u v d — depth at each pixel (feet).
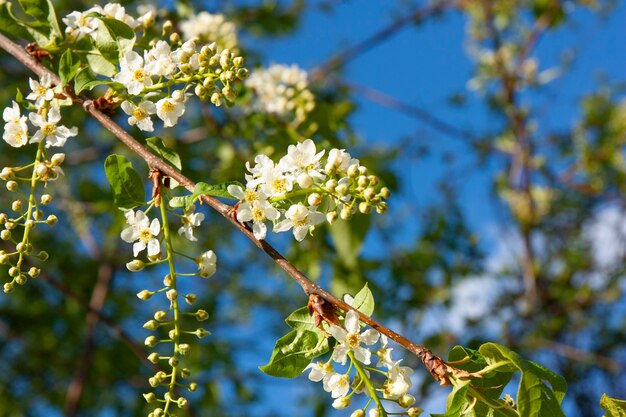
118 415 28.96
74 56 9.42
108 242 26.61
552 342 29.89
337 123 15.85
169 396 7.71
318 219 7.89
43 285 28.37
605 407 7.11
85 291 28.48
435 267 24.98
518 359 6.81
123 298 28.86
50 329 29.53
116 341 28.32
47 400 29.48
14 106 9.04
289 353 7.47
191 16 15.56
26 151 23.89
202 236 26.25
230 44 14.99
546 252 34.14
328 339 7.54
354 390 7.38
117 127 8.95
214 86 8.68
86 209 22.68
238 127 16.75
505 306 30.60
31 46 10.05
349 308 7.36
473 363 7.33
